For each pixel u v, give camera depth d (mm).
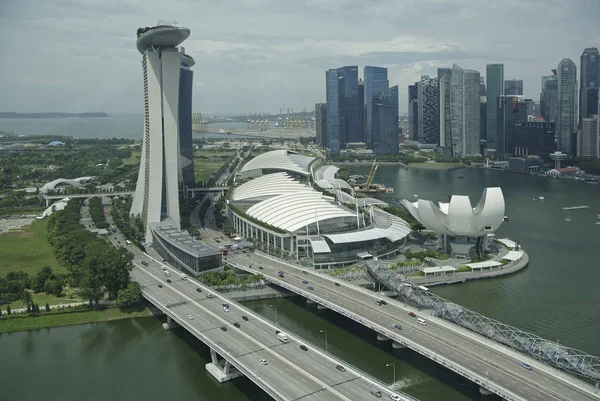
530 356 188875
